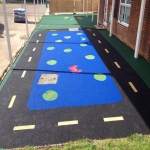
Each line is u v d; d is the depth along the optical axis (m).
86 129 3.07
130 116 3.38
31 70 5.30
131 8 7.02
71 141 2.79
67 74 5.06
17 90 4.27
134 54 6.33
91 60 6.05
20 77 4.89
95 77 4.88
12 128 3.12
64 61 5.96
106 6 11.23
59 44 7.81
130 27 7.24
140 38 5.91
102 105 3.70
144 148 2.53
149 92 4.17
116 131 3.02
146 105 3.71
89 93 4.13
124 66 5.54
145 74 5.03
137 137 2.81
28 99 3.92
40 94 4.10
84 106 3.67
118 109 3.58
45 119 3.32
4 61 6.06
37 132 3.02
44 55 6.50
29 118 3.35
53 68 5.45
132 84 4.51
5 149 2.66
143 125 3.15
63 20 15.05
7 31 4.99
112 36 9.22
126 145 2.61
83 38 8.83
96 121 3.26
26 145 2.77
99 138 2.87
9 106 3.70
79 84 4.53
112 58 6.20
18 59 6.13
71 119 3.31
